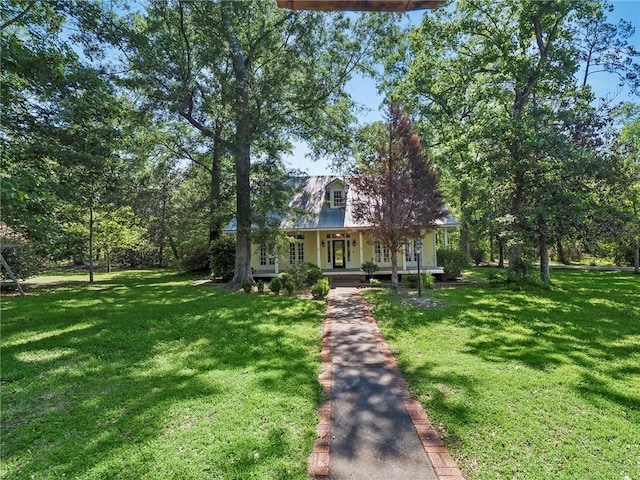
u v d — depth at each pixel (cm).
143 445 341
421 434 366
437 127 1942
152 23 1266
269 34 1380
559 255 2734
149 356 609
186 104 1362
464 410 409
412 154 1229
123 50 1163
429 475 302
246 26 1345
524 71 1352
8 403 435
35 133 986
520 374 507
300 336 729
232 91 1291
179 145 1689
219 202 1723
